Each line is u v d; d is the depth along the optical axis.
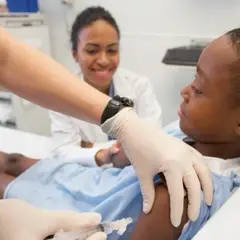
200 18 1.82
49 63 0.73
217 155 0.76
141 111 1.50
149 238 0.63
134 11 1.99
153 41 1.98
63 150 1.12
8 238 0.62
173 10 1.88
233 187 0.70
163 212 0.63
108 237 0.67
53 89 0.71
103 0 2.07
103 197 0.75
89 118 0.72
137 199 0.71
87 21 1.35
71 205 0.78
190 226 0.63
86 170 0.89
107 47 1.35
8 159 1.02
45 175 0.89
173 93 1.96
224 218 0.54
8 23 1.97
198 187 0.64
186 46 1.76
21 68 0.71
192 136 0.76
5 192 0.87
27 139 1.40
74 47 1.46
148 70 2.04
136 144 0.69
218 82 0.69
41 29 2.12
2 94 2.03
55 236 0.62
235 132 0.72
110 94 1.46
